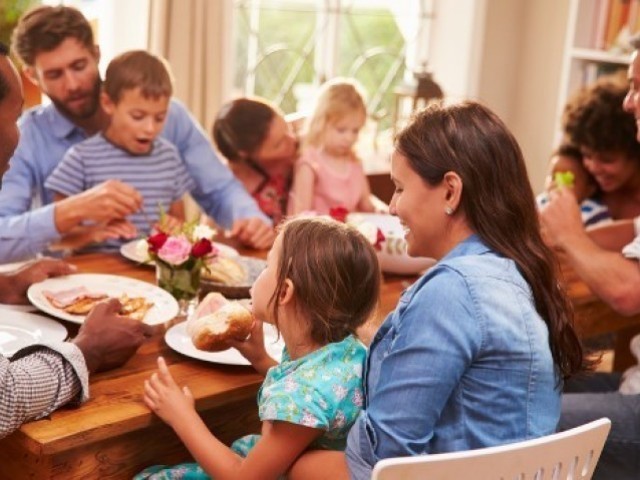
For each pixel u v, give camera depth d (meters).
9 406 1.53
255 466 1.59
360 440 1.52
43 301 2.01
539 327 1.57
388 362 1.52
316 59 4.52
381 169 4.18
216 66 3.71
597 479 2.16
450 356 1.48
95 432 1.58
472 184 1.55
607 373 2.62
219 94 3.75
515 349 1.52
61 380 1.62
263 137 3.22
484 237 1.58
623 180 2.99
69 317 1.94
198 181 2.99
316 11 4.47
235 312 1.79
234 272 2.29
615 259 2.29
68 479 1.62
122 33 3.73
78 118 2.76
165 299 2.12
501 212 1.57
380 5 4.65
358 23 4.60
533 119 4.91
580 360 1.66
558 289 1.63
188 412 1.65
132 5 3.71
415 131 1.59
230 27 3.75
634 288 2.25
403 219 1.62
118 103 2.64
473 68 4.70
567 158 3.14
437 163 1.55
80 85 2.70
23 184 2.69
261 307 1.69
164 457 1.77
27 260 2.47
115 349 1.78
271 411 1.56
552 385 1.61
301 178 3.29
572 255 2.33
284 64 4.43
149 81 2.62
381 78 4.74
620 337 3.18
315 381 1.59
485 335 1.50
